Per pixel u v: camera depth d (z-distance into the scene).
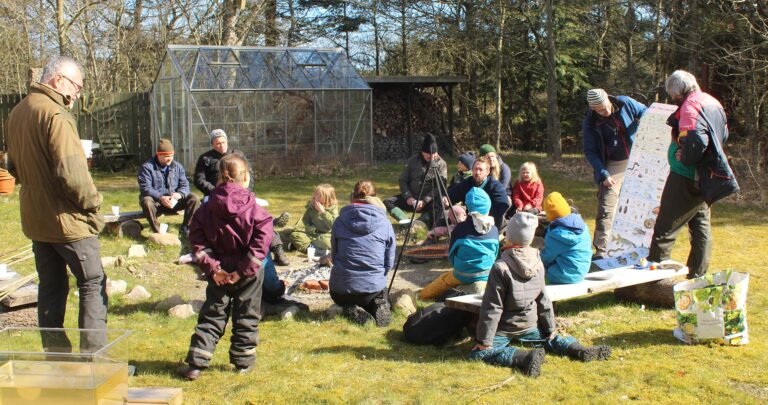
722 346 4.88
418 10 22.83
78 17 19.23
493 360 4.58
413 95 22.23
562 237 5.62
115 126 18.56
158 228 8.88
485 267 5.98
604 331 5.29
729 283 5.00
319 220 8.24
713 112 5.48
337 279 5.61
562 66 23.16
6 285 5.59
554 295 5.28
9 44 21.59
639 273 5.82
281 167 16.64
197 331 4.34
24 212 4.11
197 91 16.00
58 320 4.29
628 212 6.67
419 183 9.12
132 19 22.67
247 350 4.42
